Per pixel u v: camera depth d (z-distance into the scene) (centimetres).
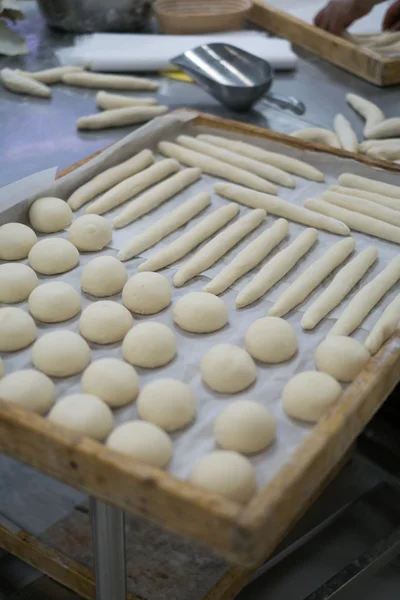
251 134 160
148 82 180
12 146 160
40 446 99
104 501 100
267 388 116
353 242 137
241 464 102
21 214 141
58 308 125
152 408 109
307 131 164
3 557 140
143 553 128
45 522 130
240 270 133
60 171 152
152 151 160
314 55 199
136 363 118
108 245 139
